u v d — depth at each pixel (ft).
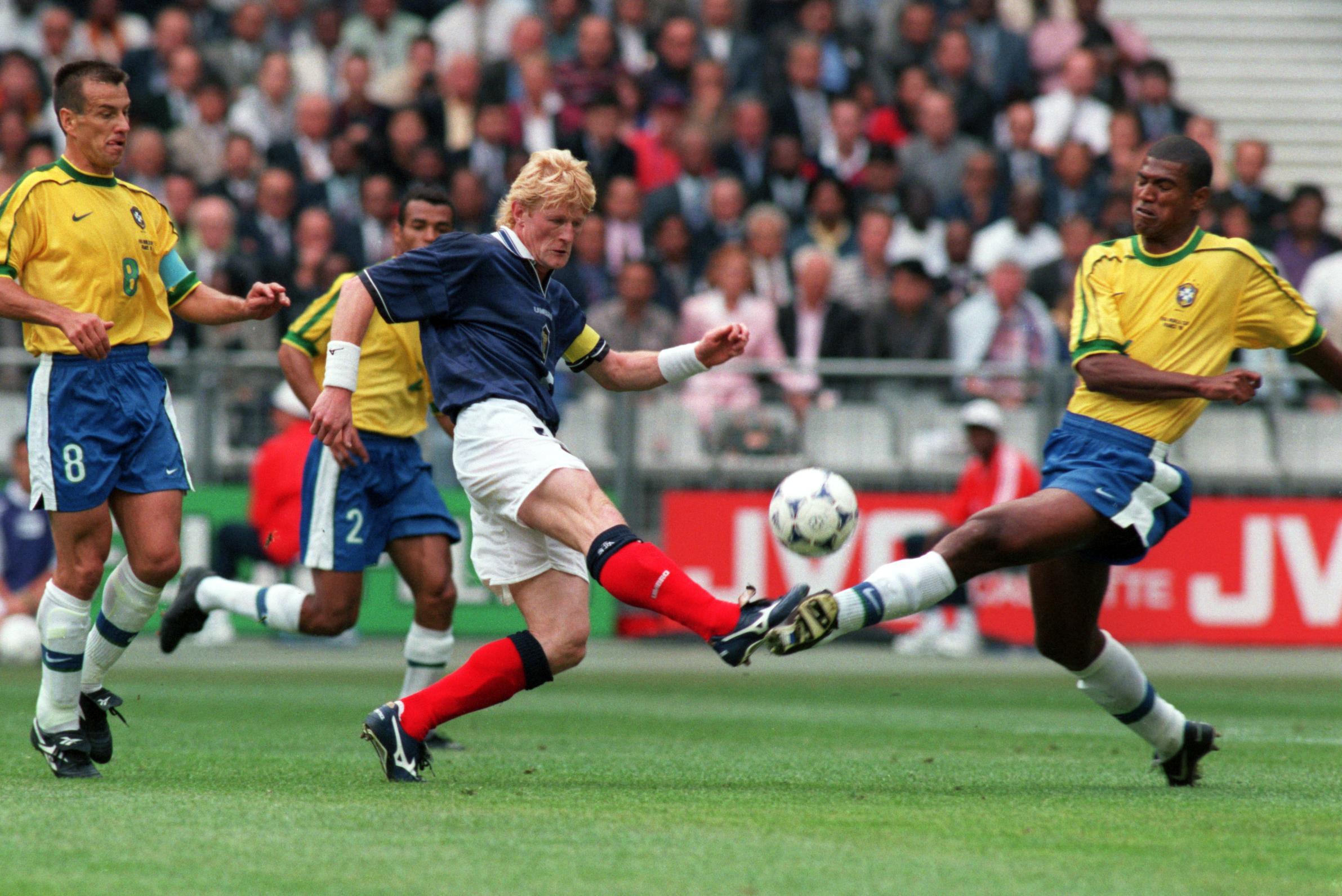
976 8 223.92
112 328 65.31
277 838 48.16
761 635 57.26
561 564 63.98
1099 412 65.16
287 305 68.59
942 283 186.29
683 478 163.22
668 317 171.94
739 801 58.95
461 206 181.98
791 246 194.59
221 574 155.94
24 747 79.05
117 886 40.83
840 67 217.77
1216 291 65.46
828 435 164.25
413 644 86.38
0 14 212.43
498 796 59.36
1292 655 161.89
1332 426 165.07
